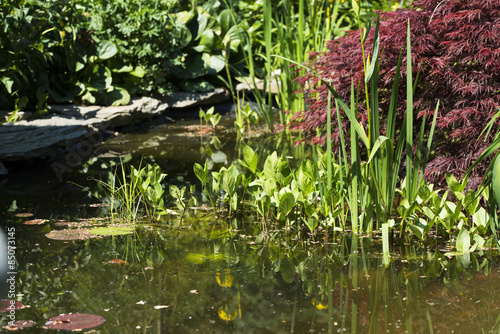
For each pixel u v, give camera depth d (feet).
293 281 9.43
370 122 11.25
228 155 20.79
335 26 31.32
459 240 10.95
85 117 23.90
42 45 22.93
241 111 26.66
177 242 11.51
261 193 12.35
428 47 13.11
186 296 8.74
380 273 9.80
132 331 7.49
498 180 8.96
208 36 31.81
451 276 9.62
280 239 11.78
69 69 25.30
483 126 12.44
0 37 22.45
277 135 25.20
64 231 12.03
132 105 26.30
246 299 8.64
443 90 13.53
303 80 17.21
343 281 9.43
